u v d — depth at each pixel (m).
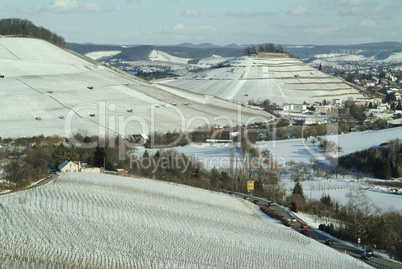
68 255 93.75
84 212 123.69
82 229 110.25
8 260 88.38
